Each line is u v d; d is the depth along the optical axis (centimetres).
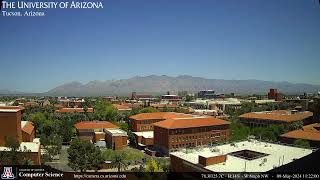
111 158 11262
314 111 19325
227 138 16338
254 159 8244
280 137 13862
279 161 8038
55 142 14638
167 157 14275
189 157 8525
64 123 18312
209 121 16012
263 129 15638
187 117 17562
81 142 10462
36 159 9481
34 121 18500
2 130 10462
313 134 13312
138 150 15938
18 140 10431
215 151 9156
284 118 19212
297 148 9812
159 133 15312
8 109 10769
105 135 17100
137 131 18500
